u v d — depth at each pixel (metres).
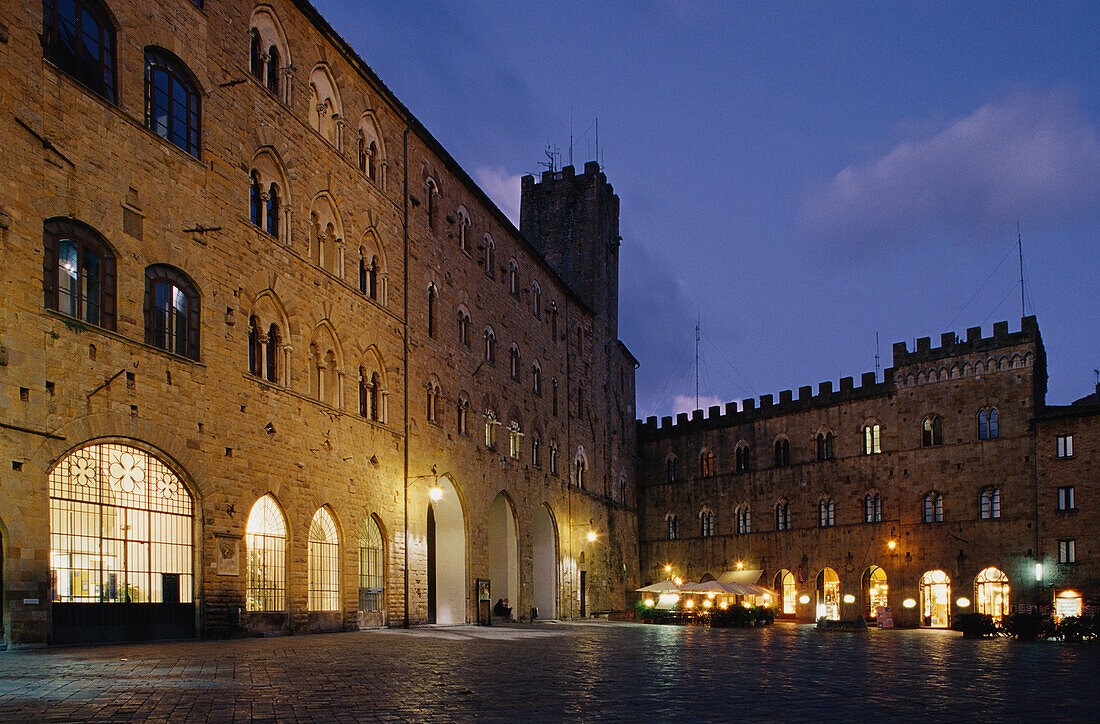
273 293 37.28
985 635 49.28
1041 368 74.19
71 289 27.59
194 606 31.36
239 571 33.47
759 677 22.19
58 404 26.44
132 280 29.72
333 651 26.95
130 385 29.11
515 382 65.75
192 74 33.41
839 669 25.31
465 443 56.25
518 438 65.75
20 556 24.84
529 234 87.56
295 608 36.78
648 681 20.44
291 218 39.25
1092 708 16.98
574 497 76.69
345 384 42.59
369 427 44.62
